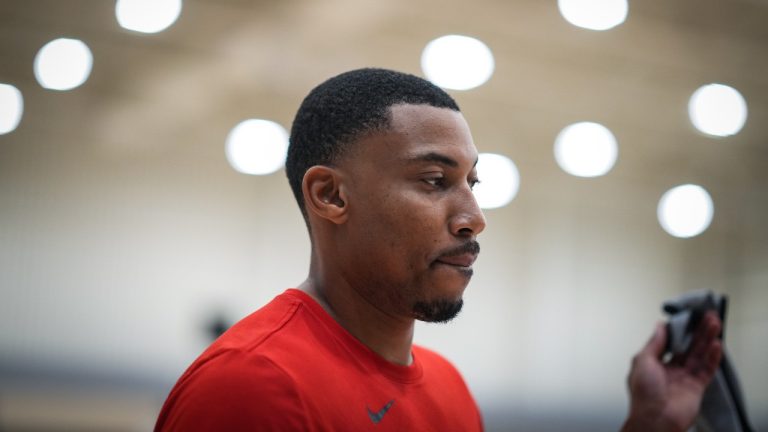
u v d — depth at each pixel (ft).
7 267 30.81
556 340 36.55
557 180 36.78
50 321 30.96
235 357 4.28
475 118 34.01
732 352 38.63
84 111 31.30
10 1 25.90
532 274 36.60
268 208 33.71
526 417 35.40
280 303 4.85
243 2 26.73
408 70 30.12
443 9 26.66
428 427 4.83
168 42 28.43
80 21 27.02
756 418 37.19
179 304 32.19
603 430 36.14
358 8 26.71
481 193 28.53
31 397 29.99
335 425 4.28
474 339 35.70
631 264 37.88
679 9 26.35
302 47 28.89
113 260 31.81
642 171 37.29
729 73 30.04
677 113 33.12
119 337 31.48
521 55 29.45
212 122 32.63
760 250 38.70
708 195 36.06
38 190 31.37
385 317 4.84
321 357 4.51
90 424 29.94
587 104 32.94
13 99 27.09
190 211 32.81
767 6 26.04
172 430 4.19
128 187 32.30
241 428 4.05
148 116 31.91
